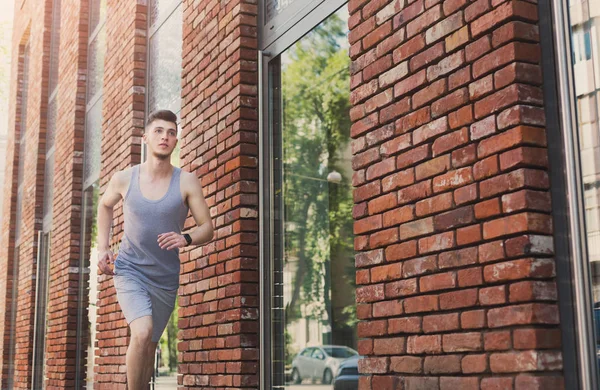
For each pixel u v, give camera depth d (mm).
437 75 3447
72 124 10422
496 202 3053
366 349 3738
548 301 2906
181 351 5945
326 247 4652
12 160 14906
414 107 3580
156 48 7637
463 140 3260
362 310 3791
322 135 4797
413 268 3479
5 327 13984
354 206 3926
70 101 10672
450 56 3377
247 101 5402
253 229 5258
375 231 3795
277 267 5180
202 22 6184
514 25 3051
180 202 4738
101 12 9922
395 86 3719
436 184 3389
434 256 3359
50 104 12664
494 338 3000
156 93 7508
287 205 5141
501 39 3102
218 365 5340
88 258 9680
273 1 5445
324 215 4707
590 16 3000
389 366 3586
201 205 4758
